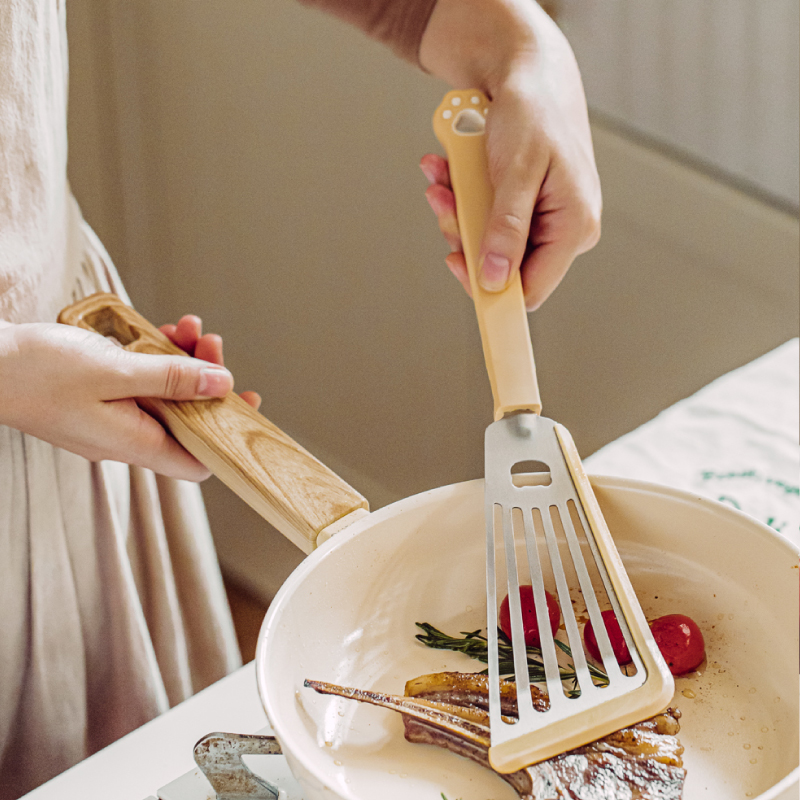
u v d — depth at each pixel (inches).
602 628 20.5
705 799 18.8
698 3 62.0
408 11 35.5
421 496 23.2
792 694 20.2
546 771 18.2
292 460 26.4
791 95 60.8
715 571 22.4
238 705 25.2
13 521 35.6
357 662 22.5
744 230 66.1
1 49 30.3
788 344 39.3
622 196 71.7
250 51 80.6
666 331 72.8
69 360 28.2
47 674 38.1
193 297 93.3
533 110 29.7
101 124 88.5
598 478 23.1
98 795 22.8
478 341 79.6
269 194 85.7
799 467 32.0
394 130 76.5
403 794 19.3
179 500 41.8
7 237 32.9
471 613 24.0
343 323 86.2
